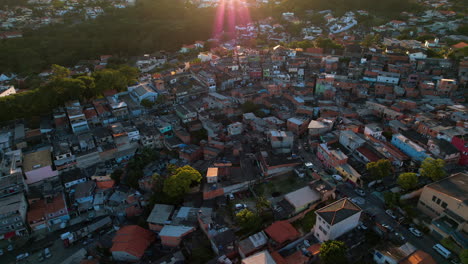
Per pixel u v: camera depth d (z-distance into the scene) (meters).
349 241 75.31
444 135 105.56
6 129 134.75
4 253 91.69
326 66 173.12
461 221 74.94
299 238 79.31
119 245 84.94
